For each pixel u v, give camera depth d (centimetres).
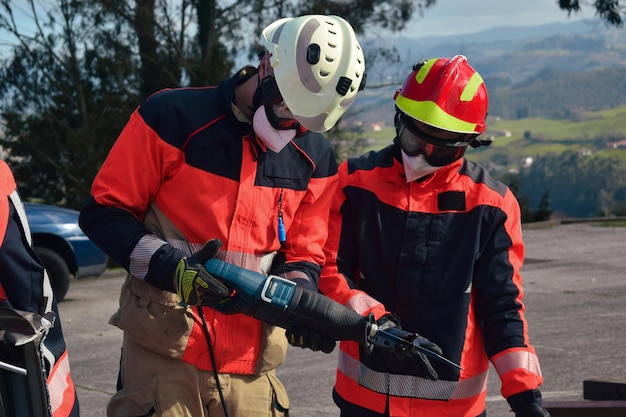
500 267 321
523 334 318
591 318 887
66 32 2095
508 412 568
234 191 293
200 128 289
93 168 2084
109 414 296
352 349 328
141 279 283
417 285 321
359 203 327
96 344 819
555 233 1934
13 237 245
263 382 307
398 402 319
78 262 1023
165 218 294
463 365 321
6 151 2188
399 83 2181
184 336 290
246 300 274
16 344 223
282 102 283
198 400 294
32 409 231
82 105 2122
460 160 323
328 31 283
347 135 2169
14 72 2116
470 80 309
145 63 2145
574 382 637
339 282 323
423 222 322
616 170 16200
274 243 301
